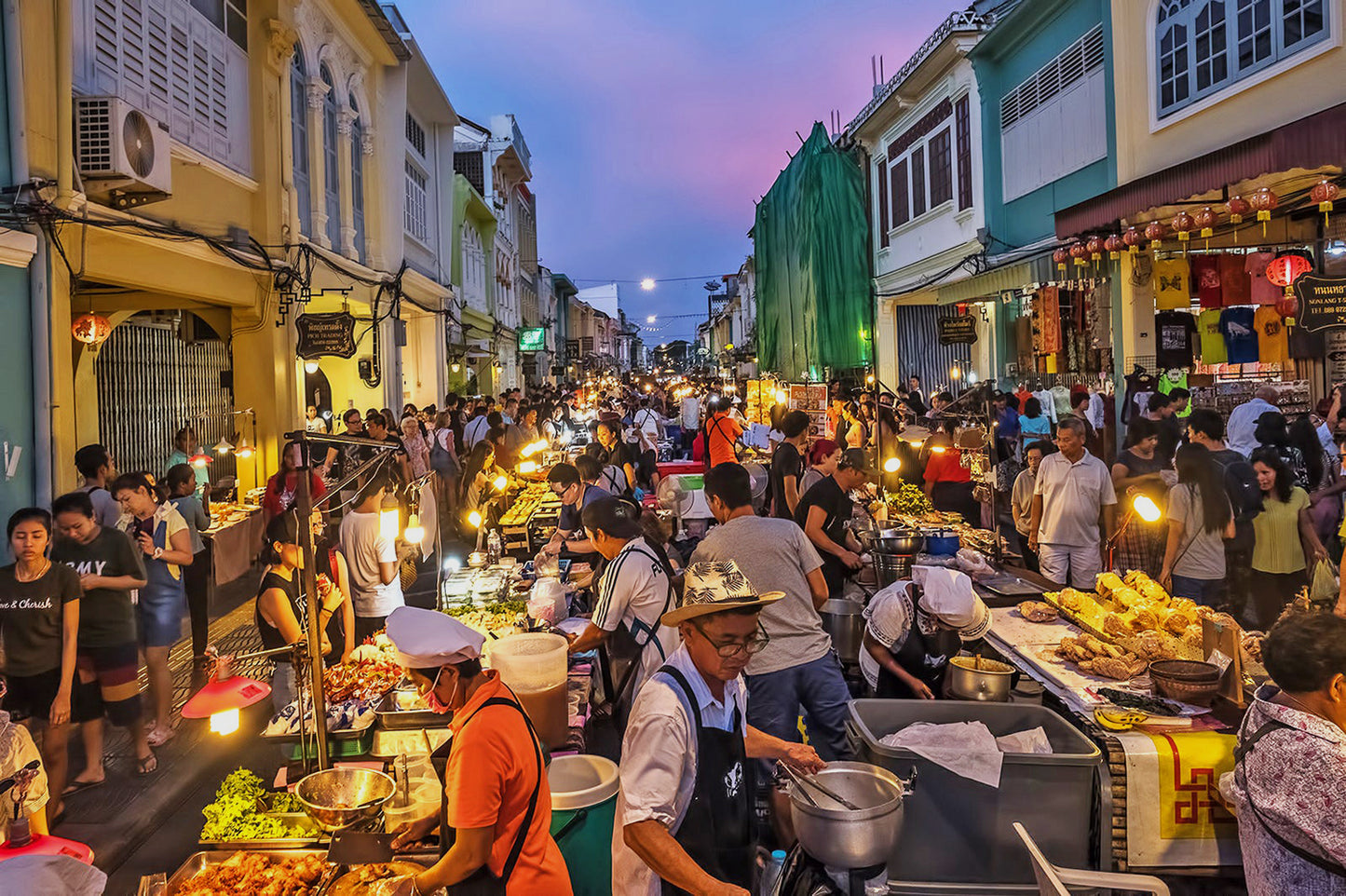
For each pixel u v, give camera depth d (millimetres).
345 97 15367
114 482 6398
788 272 25641
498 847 2963
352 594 6816
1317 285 8680
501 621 6031
